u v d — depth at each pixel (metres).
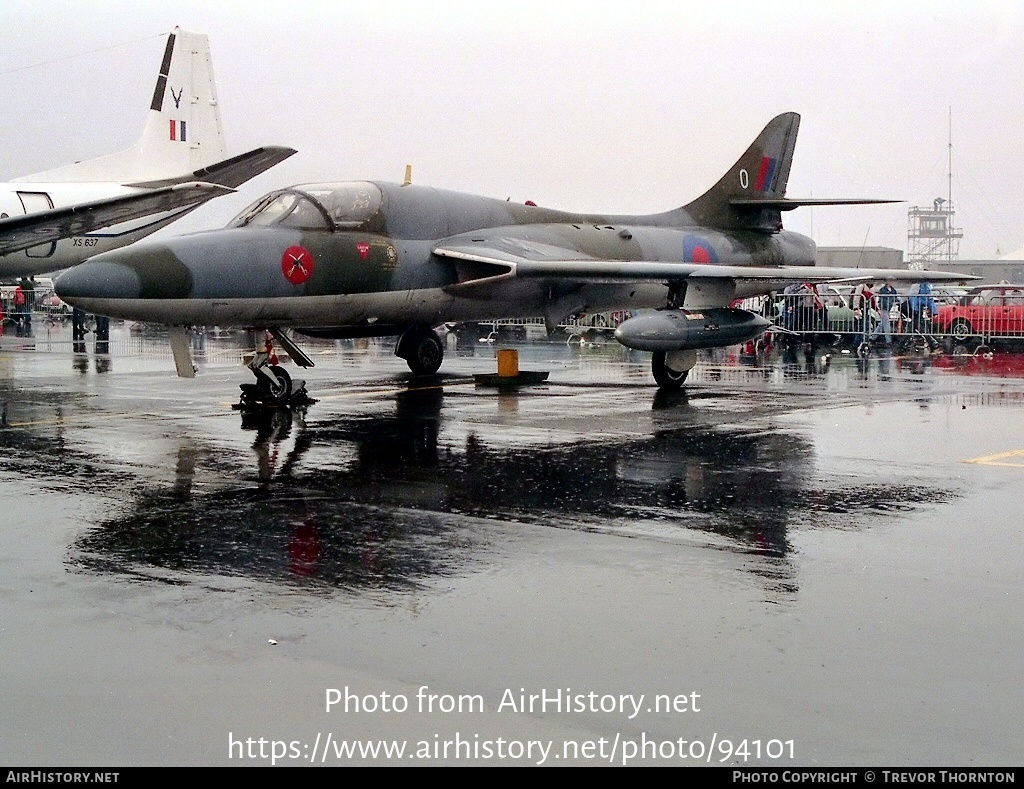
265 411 14.12
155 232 28.69
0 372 20.27
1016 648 5.22
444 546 7.09
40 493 8.76
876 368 22.17
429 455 10.62
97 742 4.28
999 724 4.40
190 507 8.25
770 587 6.20
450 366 21.98
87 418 13.38
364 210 16.16
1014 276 62.75
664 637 5.37
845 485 9.13
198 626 5.52
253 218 15.28
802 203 21.98
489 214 18.42
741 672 4.92
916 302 27.97
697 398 15.91
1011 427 12.70
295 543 7.16
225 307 14.30
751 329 17.78
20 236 18.33
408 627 5.51
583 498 8.59
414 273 16.69
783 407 14.75
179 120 31.28
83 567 6.58
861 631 5.45
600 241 19.61
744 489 8.96
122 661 5.05
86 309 13.53
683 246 21.16
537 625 5.54
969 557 6.84
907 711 4.52
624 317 32.62
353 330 18.06
